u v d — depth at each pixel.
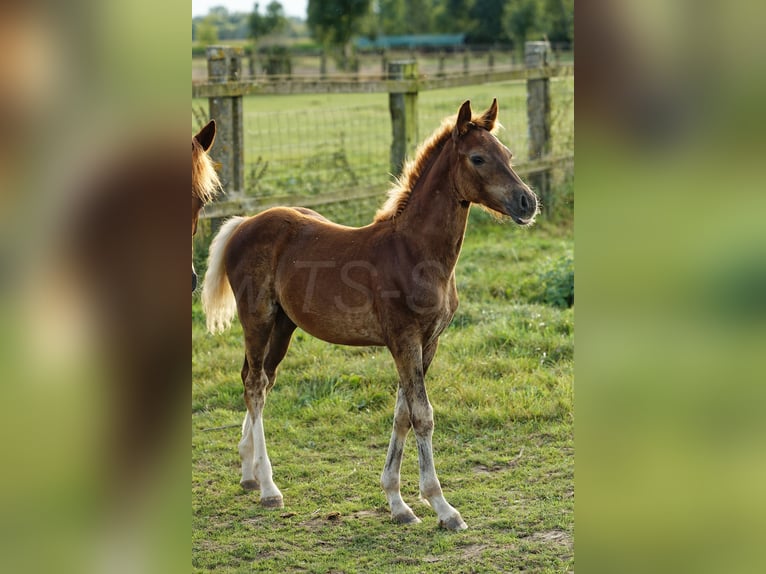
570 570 3.31
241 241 4.32
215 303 4.47
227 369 5.69
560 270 6.83
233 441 4.84
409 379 3.87
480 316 6.29
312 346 5.96
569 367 5.44
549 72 9.70
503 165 3.75
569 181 9.83
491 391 5.16
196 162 3.52
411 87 8.54
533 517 3.82
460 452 4.57
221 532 3.80
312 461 4.58
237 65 7.05
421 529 3.80
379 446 4.75
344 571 3.40
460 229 3.93
